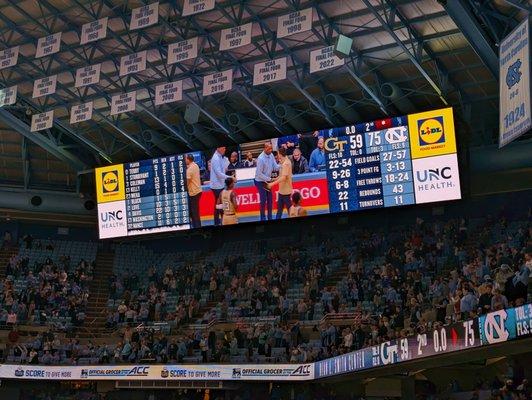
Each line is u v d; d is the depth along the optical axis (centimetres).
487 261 3189
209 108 4125
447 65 3438
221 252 4934
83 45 3788
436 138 3591
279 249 4628
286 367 3366
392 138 3703
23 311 4381
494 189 4094
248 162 4100
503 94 2464
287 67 3697
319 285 3997
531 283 2211
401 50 3409
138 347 3938
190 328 4112
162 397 3991
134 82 4044
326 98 3759
